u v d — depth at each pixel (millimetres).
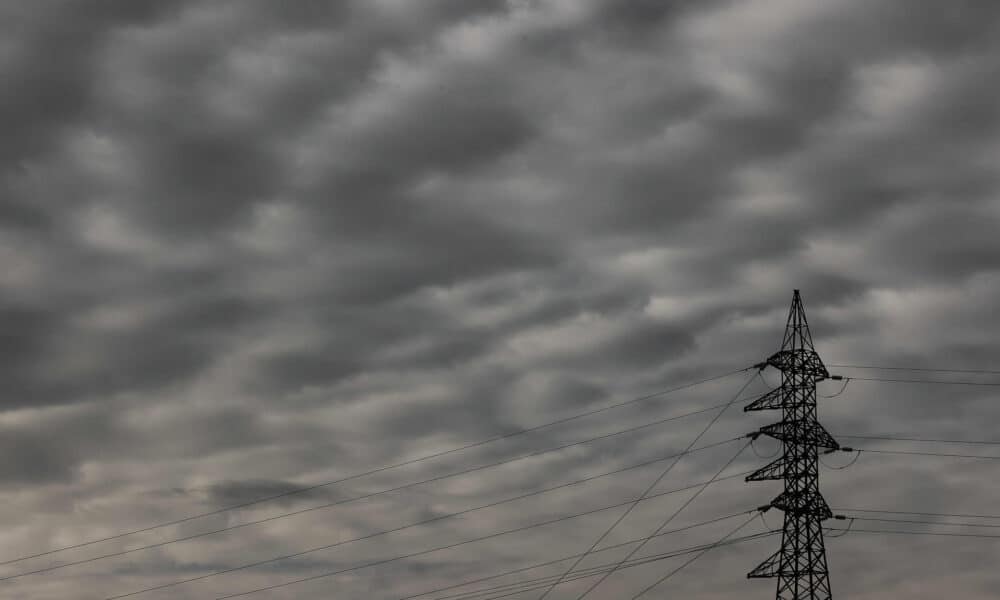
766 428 105625
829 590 101312
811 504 103312
